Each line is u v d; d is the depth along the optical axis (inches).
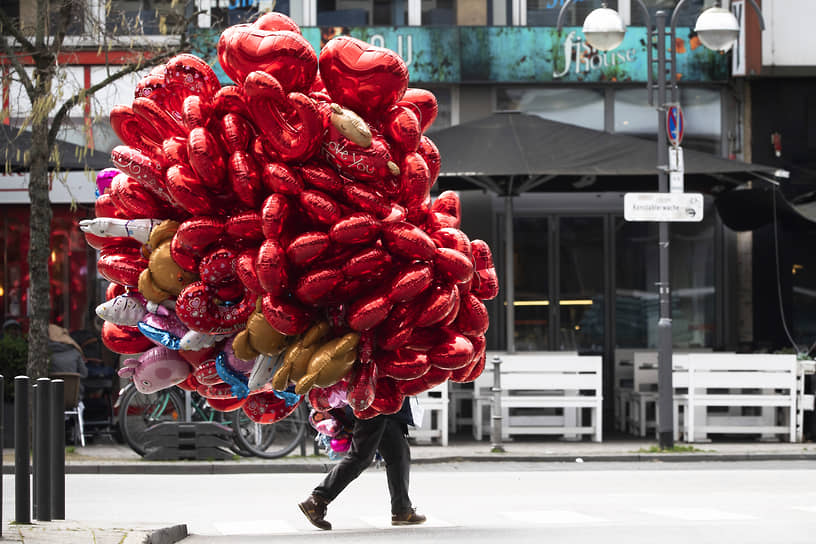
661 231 831.7
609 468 762.2
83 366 845.2
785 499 589.6
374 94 345.7
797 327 1037.2
